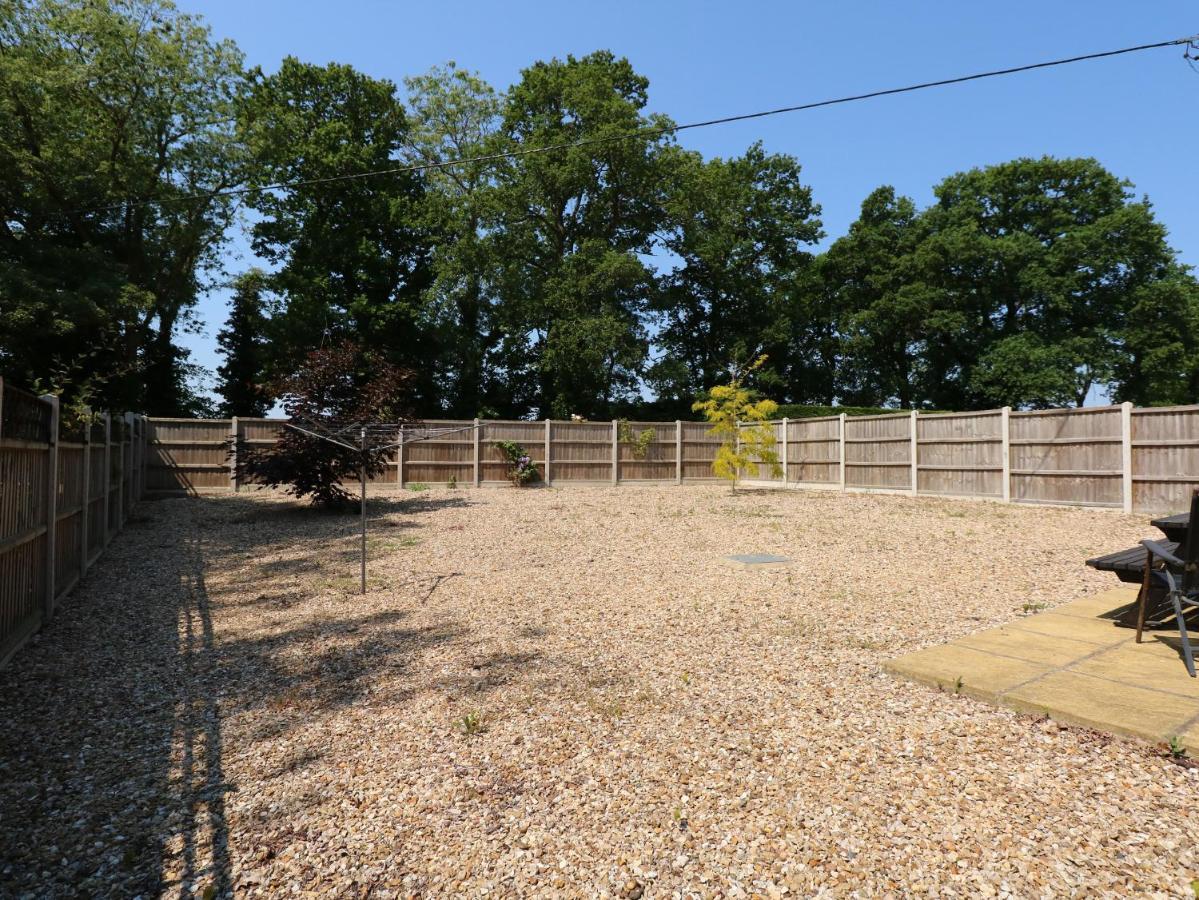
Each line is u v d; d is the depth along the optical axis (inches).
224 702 156.0
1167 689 136.7
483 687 160.4
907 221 1453.0
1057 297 1218.6
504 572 295.7
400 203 1154.0
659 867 90.1
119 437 407.8
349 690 161.3
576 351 1060.5
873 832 94.8
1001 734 122.9
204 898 87.6
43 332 681.0
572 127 1161.4
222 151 883.4
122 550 358.6
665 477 808.9
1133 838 89.7
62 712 150.8
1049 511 450.3
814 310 1505.9
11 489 182.4
